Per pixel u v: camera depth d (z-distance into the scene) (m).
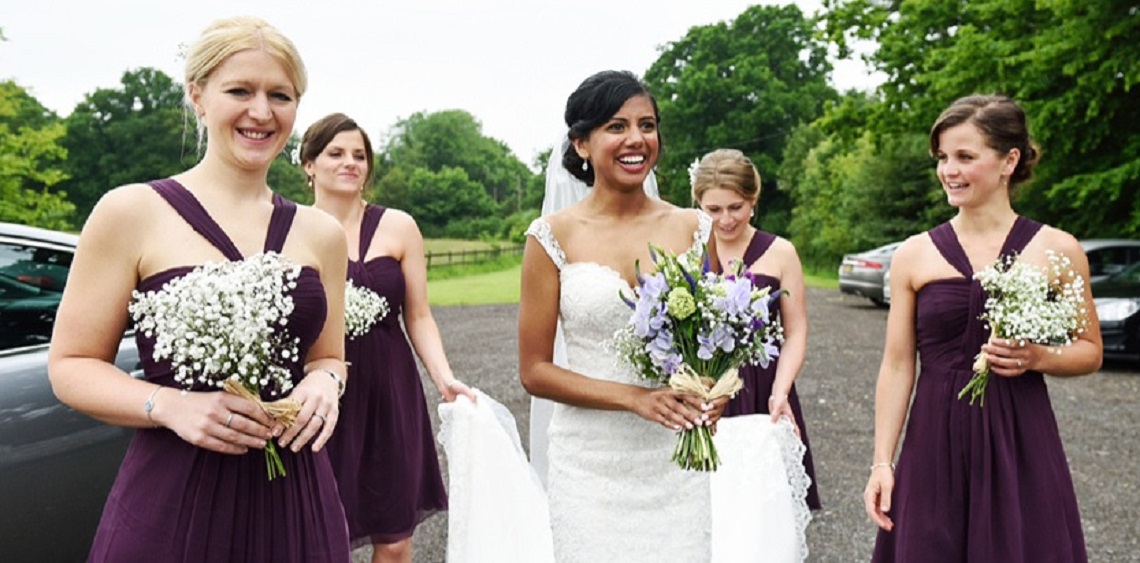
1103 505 5.18
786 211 60.47
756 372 4.04
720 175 4.05
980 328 2.65
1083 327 2.67
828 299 22.38
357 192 3.82
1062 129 14.38
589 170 2.97
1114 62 13.16
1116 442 6.77
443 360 3.81
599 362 2.67
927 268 2.76
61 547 3.12
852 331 14.60
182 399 1.86
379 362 3.68
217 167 2.07
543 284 2.71
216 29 2.02
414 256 3.94
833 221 38.59
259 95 2.02
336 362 2.23
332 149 3.73
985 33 15.75
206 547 1.95
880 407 2.89
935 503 2.69
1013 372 2.54
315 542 2.08
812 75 66.12
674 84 65.12
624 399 2.53
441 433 3.60
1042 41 14.02
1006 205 2.75
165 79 73.25
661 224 2.79
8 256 3.30
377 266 3.76
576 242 2.71
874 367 10.68
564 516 2.72
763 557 3.54
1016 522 2.58
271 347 1.95
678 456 2.49
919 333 2.80
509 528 3.52
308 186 3.95
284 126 2.07
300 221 2.15
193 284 1.84
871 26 19.11
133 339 3.45
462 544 3.47
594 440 2.68
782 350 4.06
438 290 29.03
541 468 3.94
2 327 3.16
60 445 3.10
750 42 65.19
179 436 1.94
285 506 2.03
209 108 2.02
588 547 2.66
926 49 18.23
